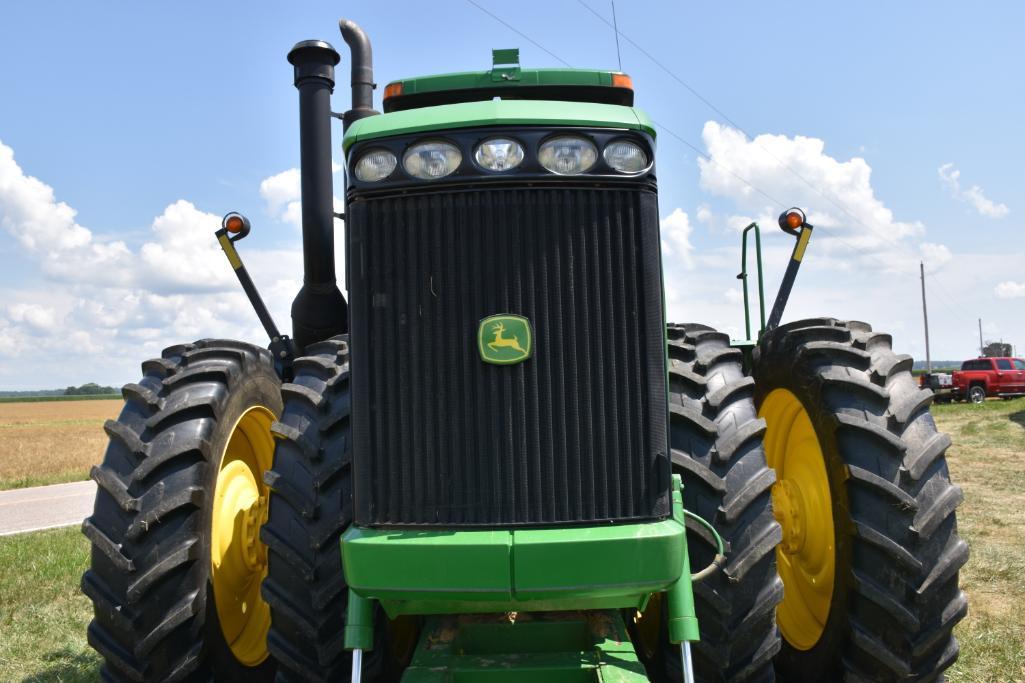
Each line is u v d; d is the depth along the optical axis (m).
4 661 4.50
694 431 2.79
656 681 2.94
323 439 2.83
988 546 6.32
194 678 3.03
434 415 2.27
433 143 2.29
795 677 3.49
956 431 17.58
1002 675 3.77
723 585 2.66
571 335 2.28
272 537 2.77
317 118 3.46
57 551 7.88
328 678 2.71
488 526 2.23
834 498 3.06
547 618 2.70
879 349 3.24
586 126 2.30
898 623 2.87
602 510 2.25
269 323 4.11
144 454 3.06
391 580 2.17
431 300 2.29
